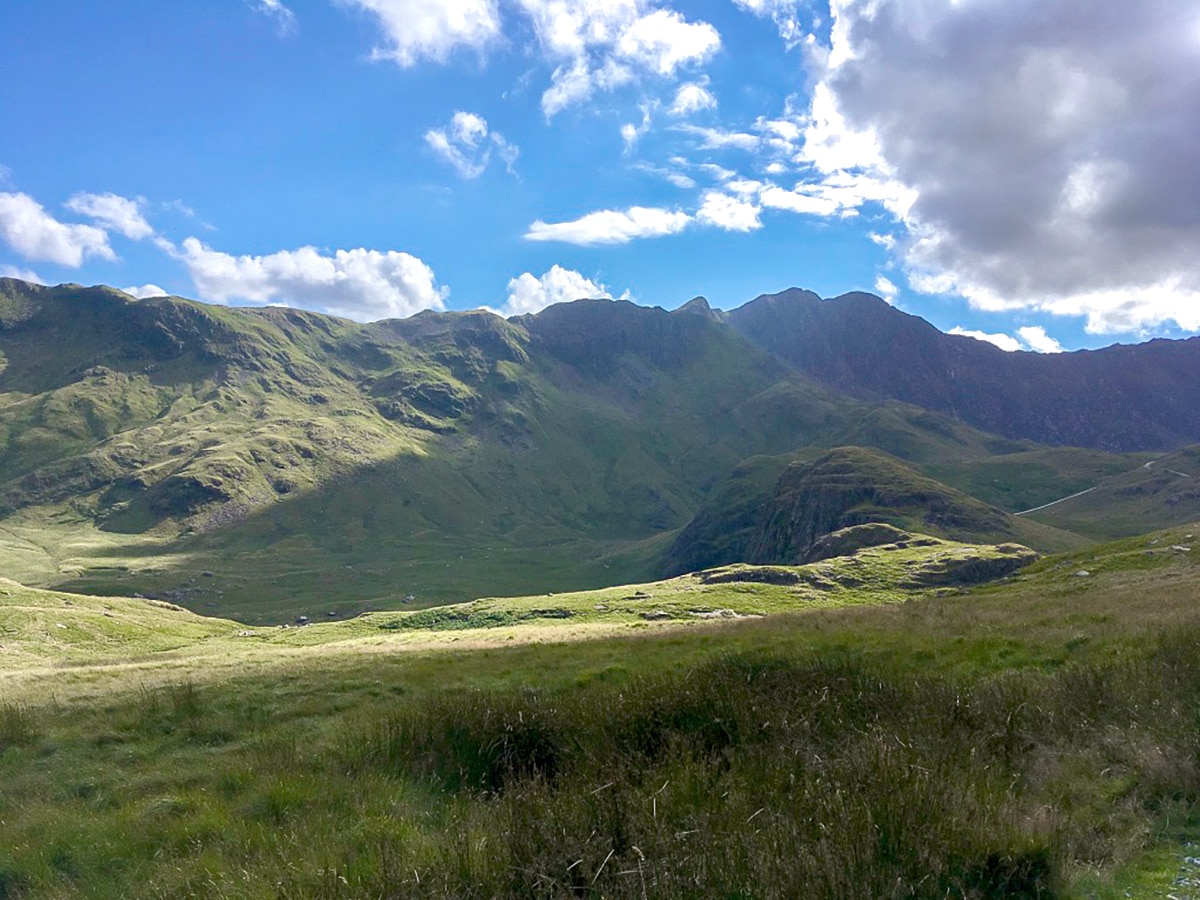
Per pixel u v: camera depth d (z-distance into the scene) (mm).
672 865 7676
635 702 14219
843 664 17047
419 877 8320
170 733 18625
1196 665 13117
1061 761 10367
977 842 7664
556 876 7910
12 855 11422
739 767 10523
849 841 7598
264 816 11953
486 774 12766
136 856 11156
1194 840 8242
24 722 19688
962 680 15242
